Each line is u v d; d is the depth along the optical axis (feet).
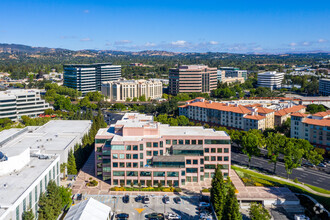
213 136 565.53
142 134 567.59
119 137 562.66
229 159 570.46
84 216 395.34
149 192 523.29
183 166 543.39
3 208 338.54
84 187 538.06
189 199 500.74
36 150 536.42
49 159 493.36
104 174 566.36
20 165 445.37
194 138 565.53
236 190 517.55
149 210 464.24
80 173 600.39
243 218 451.53
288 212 469.98
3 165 423.64
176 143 565.94
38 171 440.04
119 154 539.29
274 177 593.83
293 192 522.88
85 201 440.86
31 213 368.89
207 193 518.37
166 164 541.34
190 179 564.30
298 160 580.30
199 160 558.15
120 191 524.11
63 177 575.38
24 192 372.38
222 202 442.09
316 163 629.10
